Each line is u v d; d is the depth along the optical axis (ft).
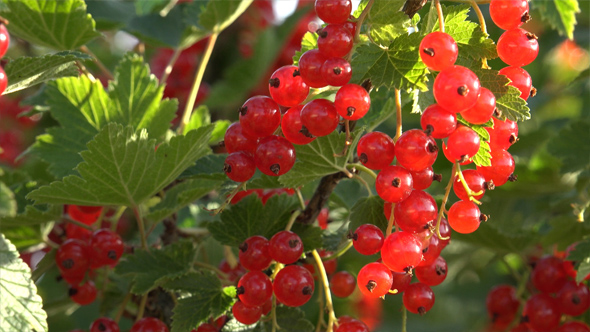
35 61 1.20
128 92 1.49
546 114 2.72
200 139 1.31
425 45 1.17
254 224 1.38
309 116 1.19
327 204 1.57
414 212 1.20
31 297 1.19
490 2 1.22
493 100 1.17
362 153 1.21
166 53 2.09
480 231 1.55
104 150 1.30
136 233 1.85
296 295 1.26
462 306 2.43
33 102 1.56
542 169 1.74
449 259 1.92
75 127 1.48
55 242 1.58
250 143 1.23
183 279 1.35
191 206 1.83
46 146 1.48
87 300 1.47
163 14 1.72
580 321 1.45
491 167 1.23
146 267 1.38
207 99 2.01
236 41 2.20
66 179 1.31
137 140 1.30
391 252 1.20
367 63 1.22
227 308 1.33
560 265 1.47
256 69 1.97
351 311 2.32
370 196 1.30
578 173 1.62
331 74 1.18
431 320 2.56
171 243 1.47
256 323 1.33
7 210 1.22
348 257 1.84
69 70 1.25
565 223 1.52
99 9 1.90
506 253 1.58
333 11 1.20
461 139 1.18
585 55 2.76
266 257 1.29
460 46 1.22
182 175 1.37
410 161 1.19
